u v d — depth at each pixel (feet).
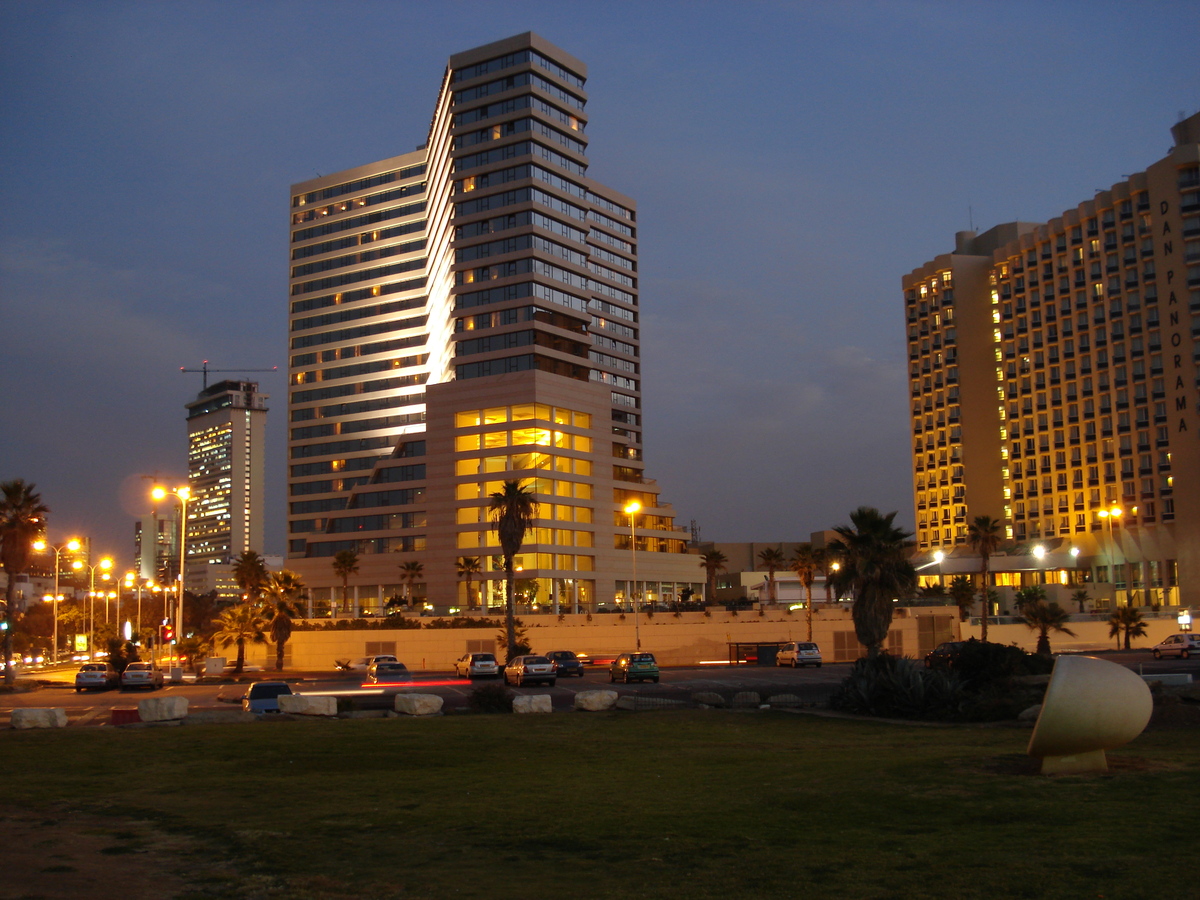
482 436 375.04
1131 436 419.54
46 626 574.15
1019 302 475.72
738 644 263.29
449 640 284.00
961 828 40.40
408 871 35.91
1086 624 299.17
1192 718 81.46
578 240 419.95
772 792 50.70
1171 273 403.54
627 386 546.67
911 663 107.86
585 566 378.12
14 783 56.03
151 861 37.47
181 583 226.99
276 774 59.82
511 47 412.36
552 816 45.44
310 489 493.77
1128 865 33.65
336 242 510.99
